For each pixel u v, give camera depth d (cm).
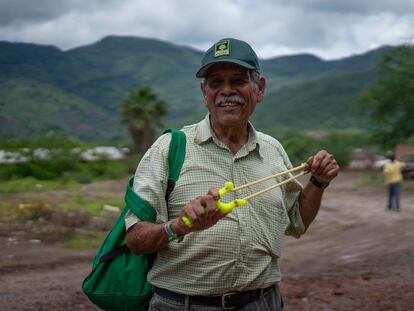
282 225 263
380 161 4194
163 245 234
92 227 1356
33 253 1018
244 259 247
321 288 661
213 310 247
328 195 2306
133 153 5622
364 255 911
